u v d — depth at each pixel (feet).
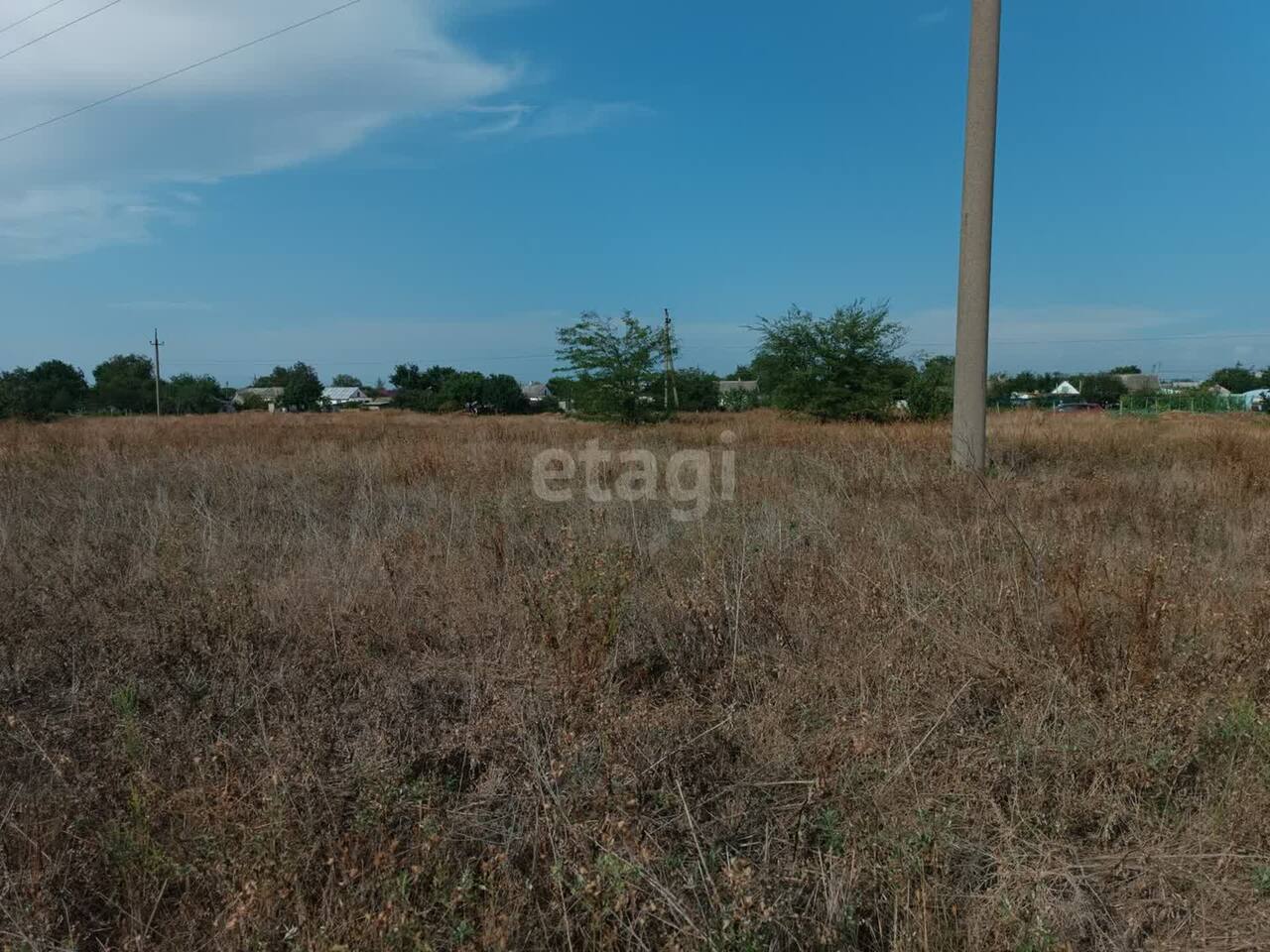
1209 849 8.08
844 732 9.55
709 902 7.18
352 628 13.15
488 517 19.63
